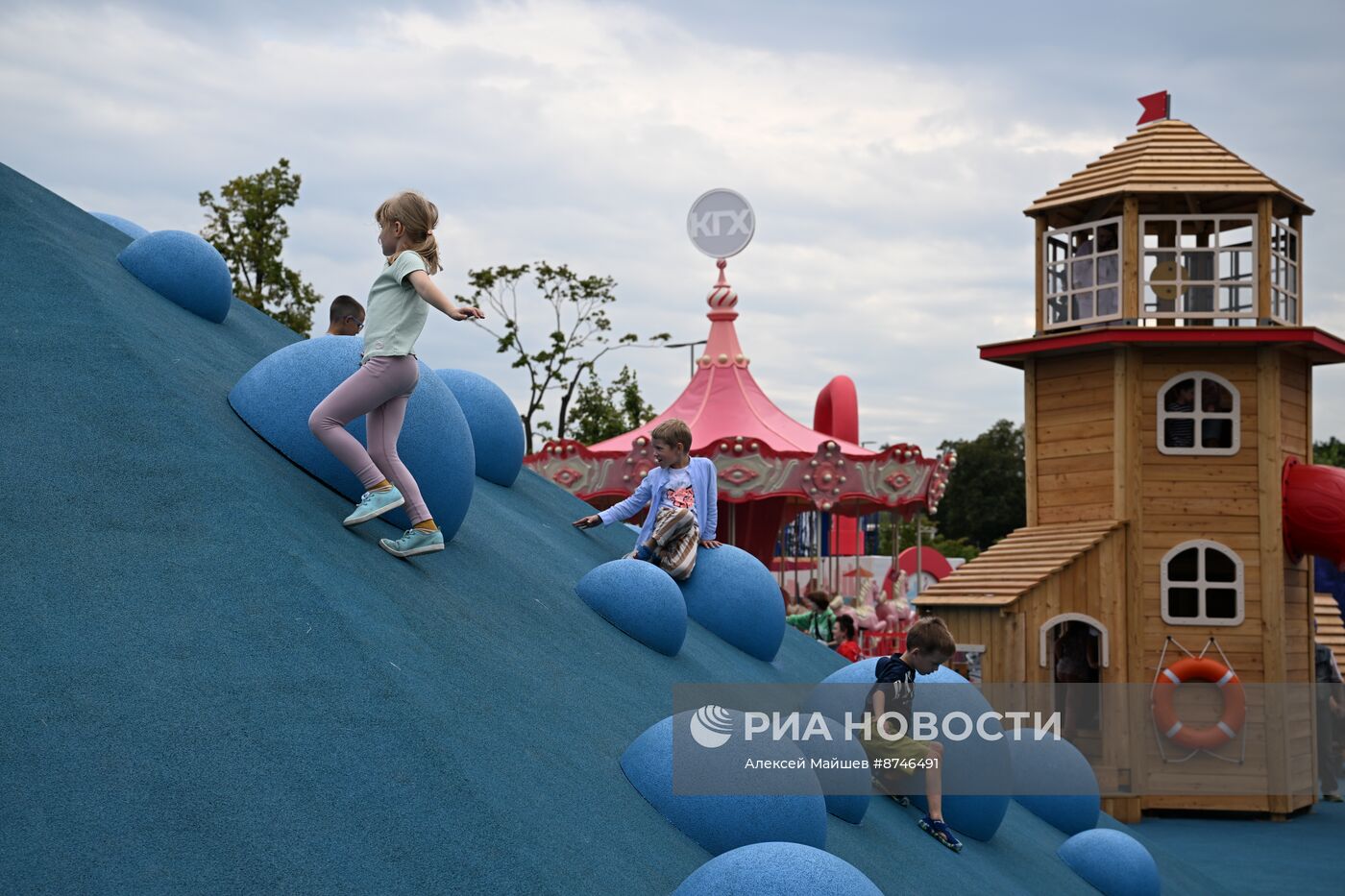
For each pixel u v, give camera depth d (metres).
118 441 4.84
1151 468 17.80
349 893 3.27
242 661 3.98
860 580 27.64
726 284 24.84
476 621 5.62
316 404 5.64
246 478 4.96
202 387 5.78
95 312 5.66
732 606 9.49
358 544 5.33
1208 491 17.69
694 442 23.30
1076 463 18.44
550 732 4.92
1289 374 18.34
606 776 4.94
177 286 7.89
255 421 5.65
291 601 4.35
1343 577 26.86
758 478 21.72
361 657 4.27
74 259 6.32
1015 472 91.62
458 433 6.38
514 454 10.61
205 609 4.14
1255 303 17.75
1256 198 17.83
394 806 3.69
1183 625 17.56
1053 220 19.42
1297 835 16.19
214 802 3.38
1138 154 18.47
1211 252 18.09
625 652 7.07
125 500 4.53
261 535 4.60
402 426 5.88
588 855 4.07
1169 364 17.89
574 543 9.78
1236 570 17.47
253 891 3.15
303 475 5.62
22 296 5.66
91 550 4.22
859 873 3.78
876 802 7.39
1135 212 17.86
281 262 31.39
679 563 9.34
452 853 3.62
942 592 18.36
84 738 3.43
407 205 5.31
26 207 6.93
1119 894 8.77
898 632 23.17
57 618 3.85
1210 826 16.81
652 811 4.93
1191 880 11.17
